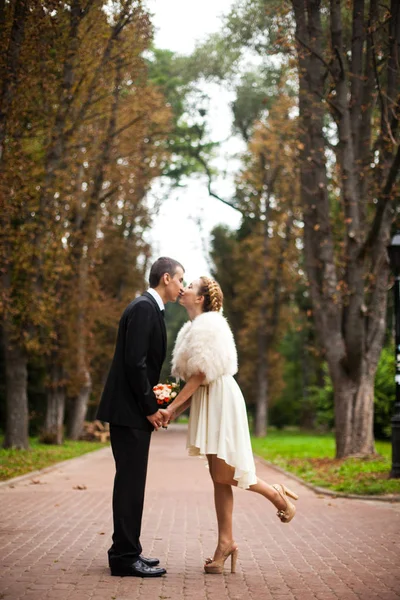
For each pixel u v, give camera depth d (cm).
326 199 1980
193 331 616
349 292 1898
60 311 2388
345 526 895
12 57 1407
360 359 1922
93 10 1773
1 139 1441
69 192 2241
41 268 2248
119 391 605
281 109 2903
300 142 1997
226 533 623
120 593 536
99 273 3291
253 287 4697
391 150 1742
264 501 1171
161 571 601
